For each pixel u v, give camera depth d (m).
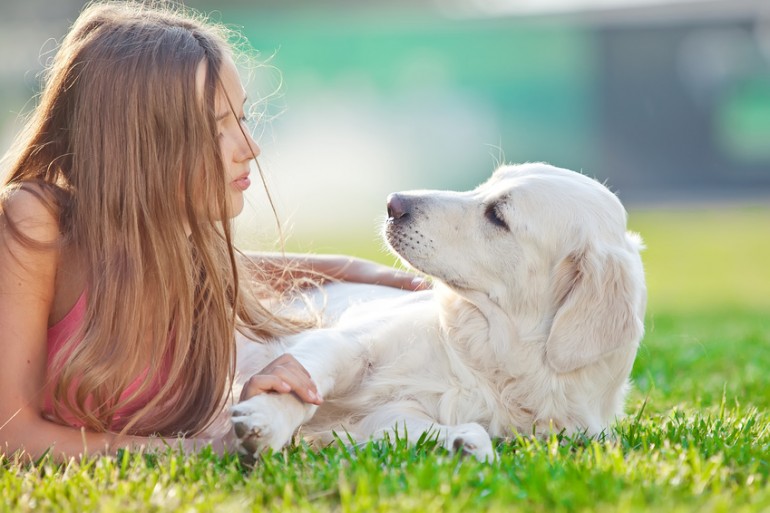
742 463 3.15
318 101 20.80
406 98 21.14
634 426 3.69
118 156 3.44
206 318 3.67
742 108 23.03
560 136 21.98
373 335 3.89
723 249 15.52
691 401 4.64
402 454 3.09
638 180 22.91
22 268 3.36
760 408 4.56
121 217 3.44
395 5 32.91
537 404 3.78
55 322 3.53
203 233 3.63
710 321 8.18
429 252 3.90
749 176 23.30
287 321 4.18
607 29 22.08
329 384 3.62
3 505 2.71
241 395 3.26
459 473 2.86
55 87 3.60
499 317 3.82
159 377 3.62
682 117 22.78
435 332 3.89
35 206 3.41
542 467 2.86
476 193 4.11
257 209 5.02
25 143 3.62
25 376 3.33
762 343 6.46
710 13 22.33
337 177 20.83
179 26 3.70
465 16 21.95
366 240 14.60
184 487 2.79
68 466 3.00
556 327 3.71
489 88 21.45
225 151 3.67
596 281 3.72
